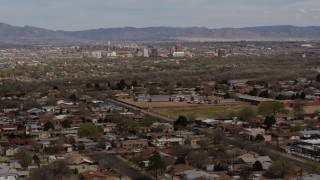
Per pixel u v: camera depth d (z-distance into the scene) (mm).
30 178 197875
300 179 196375
